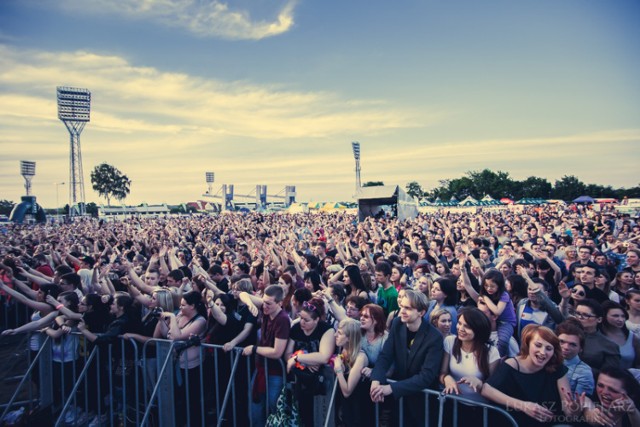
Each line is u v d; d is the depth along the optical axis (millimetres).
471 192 95375
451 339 3705
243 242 14070
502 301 4727
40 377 5570
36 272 8906
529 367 3219
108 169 92375
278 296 4277
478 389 3283
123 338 5047
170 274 6645
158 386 4680
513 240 10336
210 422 4949
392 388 3393
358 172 65875
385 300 6070
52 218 56250
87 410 5215
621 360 4008
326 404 4016
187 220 48094
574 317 4168
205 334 5141
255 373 4445
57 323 5566
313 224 32562
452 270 7590
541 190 90188
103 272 8094
